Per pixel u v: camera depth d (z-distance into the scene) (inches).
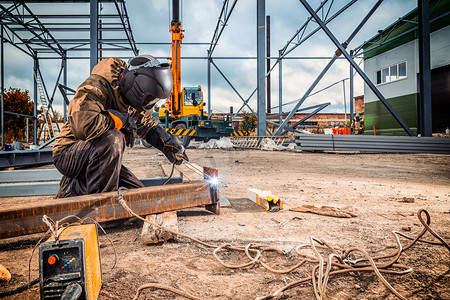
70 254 44.5
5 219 76.7
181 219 111.1
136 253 77.7
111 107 96.3
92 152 94.1
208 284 60.6
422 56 508.7
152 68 91.7
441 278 62.4
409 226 101.1
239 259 74.3
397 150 495.8
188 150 564.4
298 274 65.3
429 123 513.0
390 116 804.6
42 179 196.2
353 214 114.9
